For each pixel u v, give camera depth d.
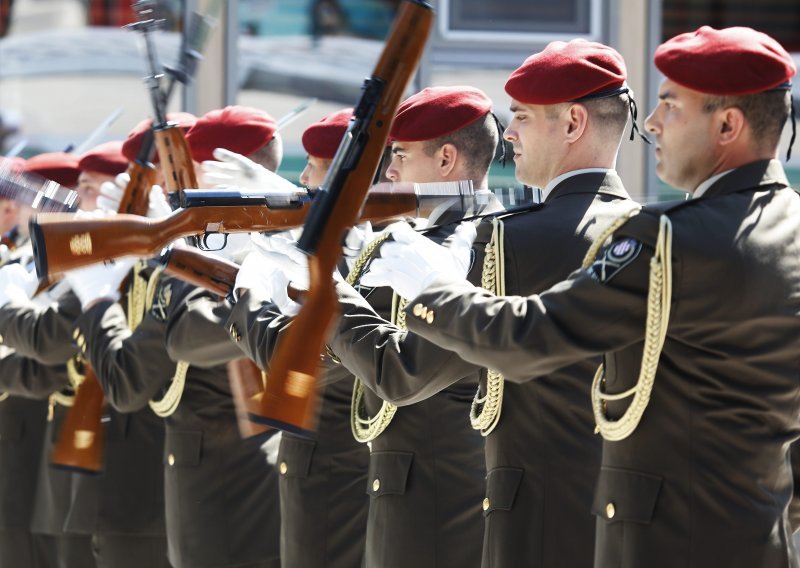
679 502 8.12
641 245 8.05
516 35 19.80
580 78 9.75
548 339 8.05
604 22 19.66
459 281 8.73
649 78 19.58
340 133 13.20
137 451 14.75
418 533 10.95
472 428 11.06
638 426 8.26
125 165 16.47
